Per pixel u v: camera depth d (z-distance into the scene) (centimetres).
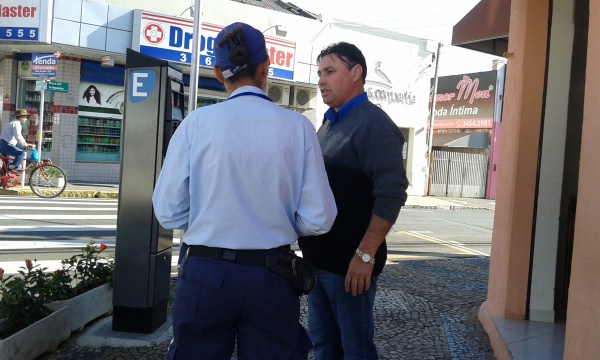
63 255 691
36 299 364
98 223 953
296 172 213
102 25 1466
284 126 211
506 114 473
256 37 221
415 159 2231
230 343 211
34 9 1399
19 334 335
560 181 438
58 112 1561
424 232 1180
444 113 2889
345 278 257
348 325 266
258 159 205
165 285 415
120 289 396
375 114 261
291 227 216
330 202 218
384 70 2088
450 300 563
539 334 411
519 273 445
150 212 390
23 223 904
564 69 431
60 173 1304
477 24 523
